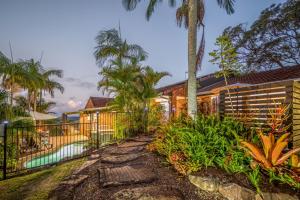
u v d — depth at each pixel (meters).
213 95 11.38
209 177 2.69
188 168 2.96
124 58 9.85
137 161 3.93
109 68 8.60
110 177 2.98
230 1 7.29
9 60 9.26
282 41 12.73
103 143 7.14
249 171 2.71
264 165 2.67
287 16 12.09
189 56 5.66
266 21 13.09
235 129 3.47
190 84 5.58
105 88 8.78
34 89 13.48
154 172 3.20
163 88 18.97
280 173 2.58
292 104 3.90
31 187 3.03
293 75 9.27
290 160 2.75
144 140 6.32
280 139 2.65
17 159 5.15
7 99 6.04
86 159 4.75
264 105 4.48
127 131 7.94
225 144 2.99
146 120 8.51
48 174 3.66
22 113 7.25
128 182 2.79
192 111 5.43
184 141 3.30
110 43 9.86
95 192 2.59
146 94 8.67
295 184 2.49
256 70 14.20
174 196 2.39
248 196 2.35
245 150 2.80
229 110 5.50
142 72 9.26
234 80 12.80
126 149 5.12
